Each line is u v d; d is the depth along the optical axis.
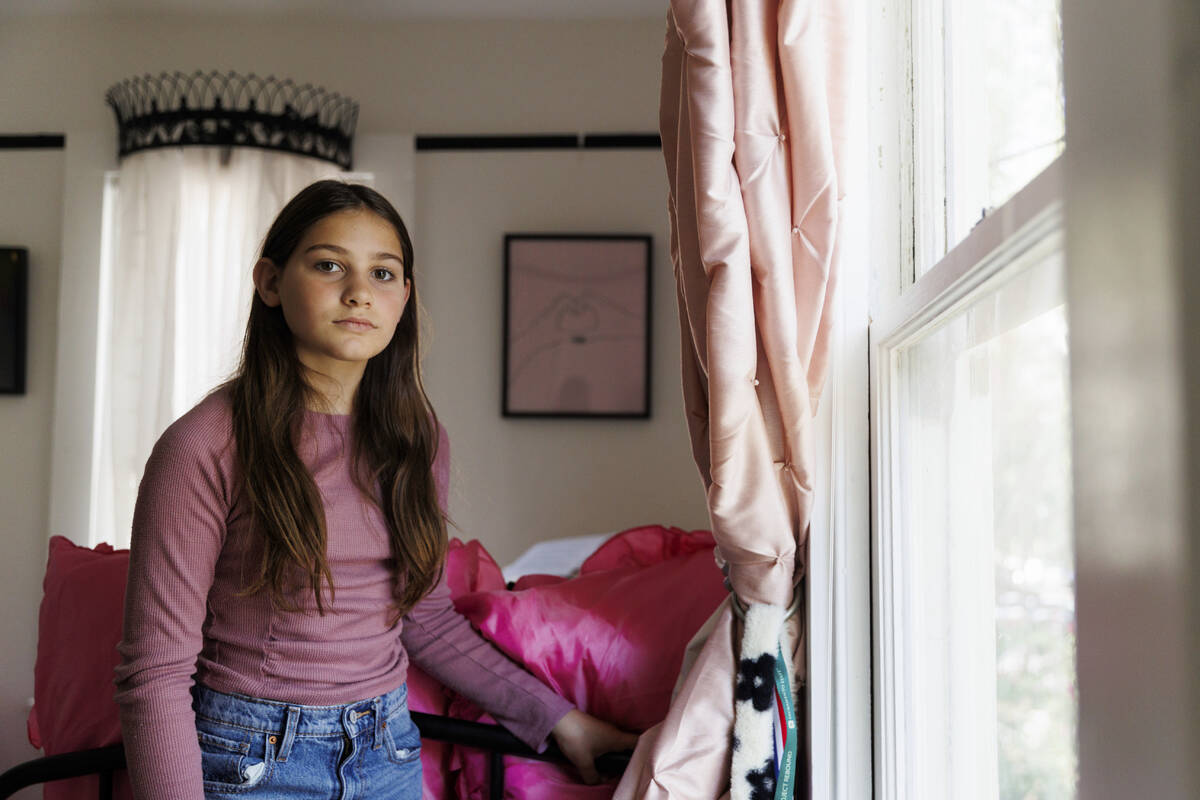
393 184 3.11
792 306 0.94
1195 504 0.28
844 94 0.98
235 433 1.05
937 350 0.86
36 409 3.08
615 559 1.45
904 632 0.97
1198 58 0.28
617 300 3.10
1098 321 0.34
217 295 2.84
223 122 2.86
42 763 1.17
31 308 3.10
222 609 1.04
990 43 0.79
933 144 0.98
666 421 3.09
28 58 3.16
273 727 1.02
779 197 0.94
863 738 1.01
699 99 0.90
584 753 1.17
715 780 1.00
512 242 3.11
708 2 0.90
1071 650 0.53
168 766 0.94
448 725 1.23
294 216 1.12
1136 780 0.32
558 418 3.10
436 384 3.12
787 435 0.97
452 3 3.06
